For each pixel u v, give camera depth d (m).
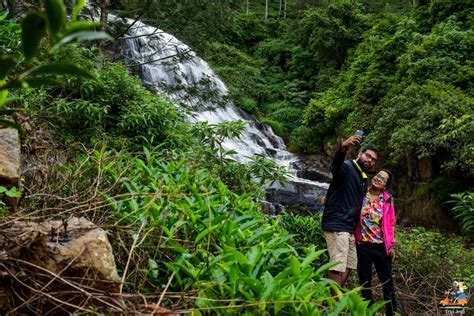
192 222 2.33
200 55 8.85
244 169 4.65
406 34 16.83
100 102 5.97
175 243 2.14
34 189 2.49
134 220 2.24
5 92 1.01
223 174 4.51
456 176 11.43
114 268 1.78
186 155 4.39
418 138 11.62
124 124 5.68
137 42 13.26
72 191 2.49
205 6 8.27
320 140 18.22
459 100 12.30
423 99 12.71
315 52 23.81
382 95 15.92
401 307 4.81
